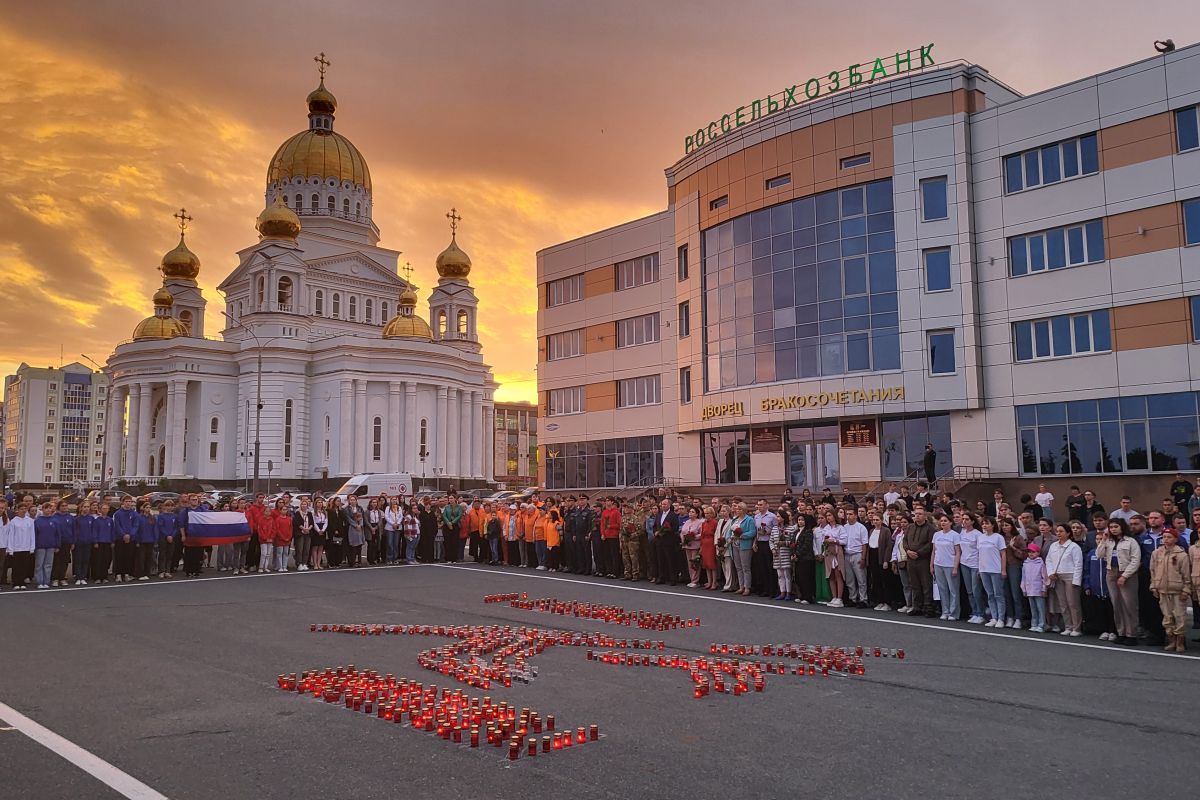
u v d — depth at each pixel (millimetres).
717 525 20500
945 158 32969
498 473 142125
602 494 44875
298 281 79188
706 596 18984
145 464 77312
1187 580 12547
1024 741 7855
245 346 75188
